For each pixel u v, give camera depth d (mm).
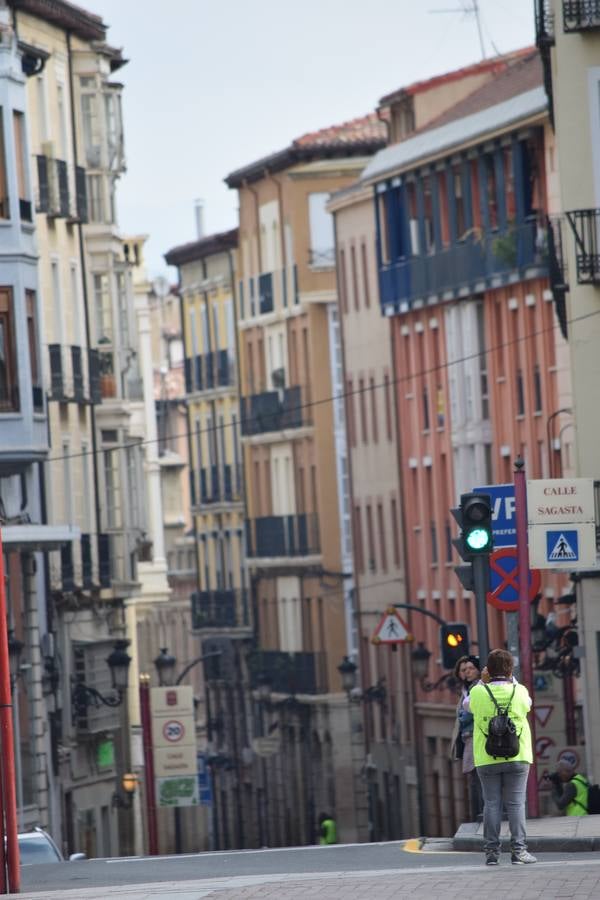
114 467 137125
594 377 95125
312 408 186500
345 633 183125
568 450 134000
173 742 114125
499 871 47844
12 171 105562
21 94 107250
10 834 50469
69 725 127750
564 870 46969
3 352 105188
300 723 184500
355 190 169375
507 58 164500
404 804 161125
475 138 140625
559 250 107188
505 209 139125
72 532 112250
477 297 146125
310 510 188000
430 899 42031
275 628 193250
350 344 173250
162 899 45188
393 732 163000
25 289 106125
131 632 153375
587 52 93250
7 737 50344
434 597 156875
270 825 190750
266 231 195375
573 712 109500
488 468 147000
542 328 137125
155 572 174000
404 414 160750
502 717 50531
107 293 137125
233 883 49875
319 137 187500
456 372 150125
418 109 163375
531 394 139125
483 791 51375
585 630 93062
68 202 131000
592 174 93500
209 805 191375
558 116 93875
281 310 192000
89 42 136125
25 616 114625
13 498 110938
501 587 61188
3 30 106688
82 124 135750
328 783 180375
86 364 133750
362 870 53594
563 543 61938
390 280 158000
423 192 152625
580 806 75938
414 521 160250
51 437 129125
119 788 137750
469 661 59250
